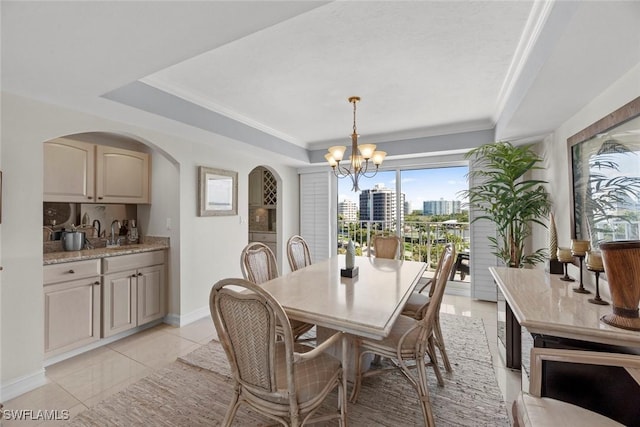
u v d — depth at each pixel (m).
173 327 3.15
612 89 1.78
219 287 1.28
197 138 3.16
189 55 1.52
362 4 1.49
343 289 2.04
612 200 1.69
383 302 1.76
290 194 5.12
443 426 1.67
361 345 1.82
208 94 2.66
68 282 2.41
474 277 3.99
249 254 2.38
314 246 5.18
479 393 1.96
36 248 2.06
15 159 1.95
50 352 2.29
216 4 1.13
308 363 1.51
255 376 1.30
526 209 2.91
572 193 2.21
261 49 1.92
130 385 2.06
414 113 3.19
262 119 3.40
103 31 1.29
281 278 2.35
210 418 1.73
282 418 1.32
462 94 2.67
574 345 1.37
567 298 1.64
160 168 3.30
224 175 3.71
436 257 4.43
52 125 2.13
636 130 1.49
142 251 2.98
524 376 1.73
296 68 2.17
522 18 1.60
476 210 3.95
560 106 2.13
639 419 1.23
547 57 1.49
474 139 3.62
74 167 2.68
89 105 2.16
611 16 1.17
